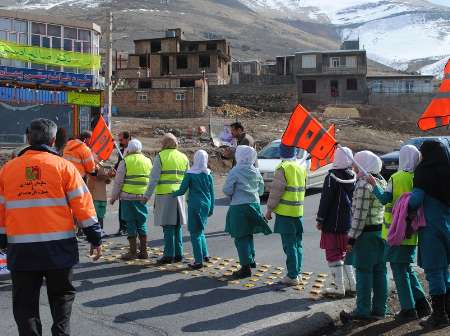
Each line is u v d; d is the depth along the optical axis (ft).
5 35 103.96
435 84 231.50
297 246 26.08
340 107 206.28
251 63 278.67
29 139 16.24
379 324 20.33
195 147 106.32
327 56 232.12
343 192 22.97
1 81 95.20
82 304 22.61
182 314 21.49
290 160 26.04
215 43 245.86
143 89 183.93
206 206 28.86
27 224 15.40
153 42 250.98
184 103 182.50
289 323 19.90
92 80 103.76
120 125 137.80
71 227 15.89
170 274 27.63
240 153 27.20
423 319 20.52
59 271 15.60
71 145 33.58
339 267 23.53
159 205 29.68
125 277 26.94
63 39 111.24
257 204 27.12
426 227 19.30
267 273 28.07
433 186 19.04
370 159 21.15
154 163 29.58
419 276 26.89
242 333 19.08
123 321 20.66
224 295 24.08
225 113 185.47
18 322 15.40
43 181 15.53
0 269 25.50
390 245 19.60
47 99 99.45
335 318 20.95
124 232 38.78
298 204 25.77
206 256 30.27
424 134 177.37
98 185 36.42
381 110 205.98
